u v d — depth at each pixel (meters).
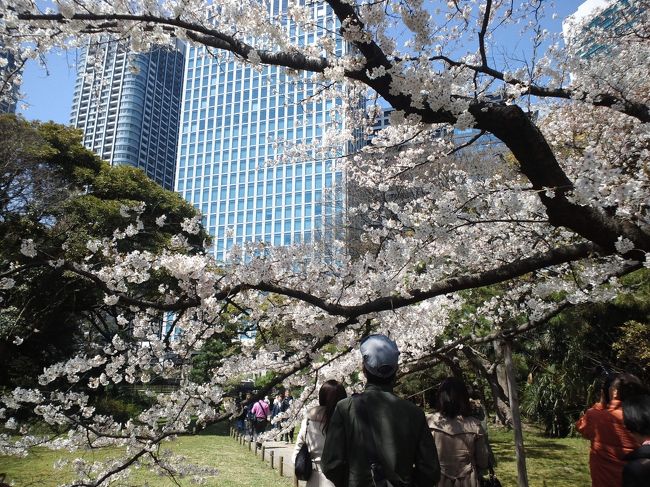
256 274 3.09
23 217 12.02
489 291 5.75
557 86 4.59
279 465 8.29
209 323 3.27
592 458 2.58
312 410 2.93
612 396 2.61
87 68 4.64
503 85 3.76
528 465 7.30
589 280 3.41
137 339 3.44
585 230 2.80
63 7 2.99
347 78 3.12
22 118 13.22
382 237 3.65
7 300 11.09
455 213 2.81
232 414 3.09
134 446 3.15
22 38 3.59
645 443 1.89
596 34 5.46
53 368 3.09
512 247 4.46
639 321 8.20
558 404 9.75
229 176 52.09
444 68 3.29
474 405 3.39
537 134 2.69
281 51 3.46
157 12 3.19
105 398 11.57
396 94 2.81
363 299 3.55
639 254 2.82
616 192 2.44
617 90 4.35
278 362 3.48
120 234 3.31
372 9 2.79
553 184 2.70
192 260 3.02
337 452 1.76
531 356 9.71
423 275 3.13
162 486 6.21
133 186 15.99
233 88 53.59
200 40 3.28
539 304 4.32
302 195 49.78
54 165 15.27
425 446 1.75
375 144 4.70
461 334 5.41
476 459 2.63
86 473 3.19
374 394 1.84
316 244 3.55
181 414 3.10
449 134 4.97
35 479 6.45
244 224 50.66
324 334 3.32
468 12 3.91
